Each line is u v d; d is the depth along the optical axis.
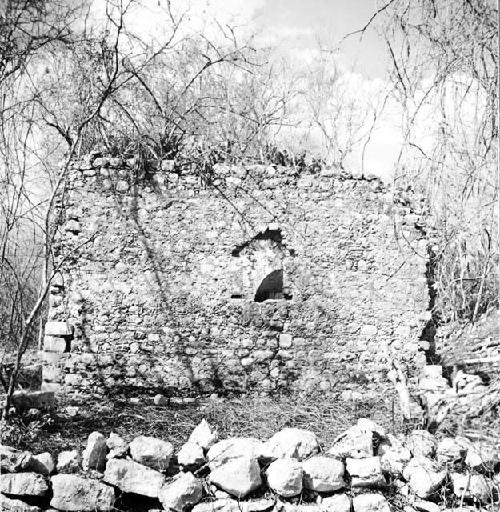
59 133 10.48
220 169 9.63
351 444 5.57
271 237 9.74
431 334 9.80
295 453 5.46
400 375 7.49
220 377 9.40
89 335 9.33
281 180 9.70
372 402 8.82
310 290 9.66
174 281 9.45
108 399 9.09
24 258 9.56
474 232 4.33
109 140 10.52
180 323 9.42
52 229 9.21
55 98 9.61
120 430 7.08
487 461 5.28
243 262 9.59
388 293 9.74
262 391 9.45
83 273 9.39
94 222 9.44
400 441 5.80
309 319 9.62
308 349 9.59
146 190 9.52
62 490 5.23
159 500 5.27
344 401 8.89
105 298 9.37
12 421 6.50
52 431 6.82
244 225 9.61
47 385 9.20
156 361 9.35
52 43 7.73
